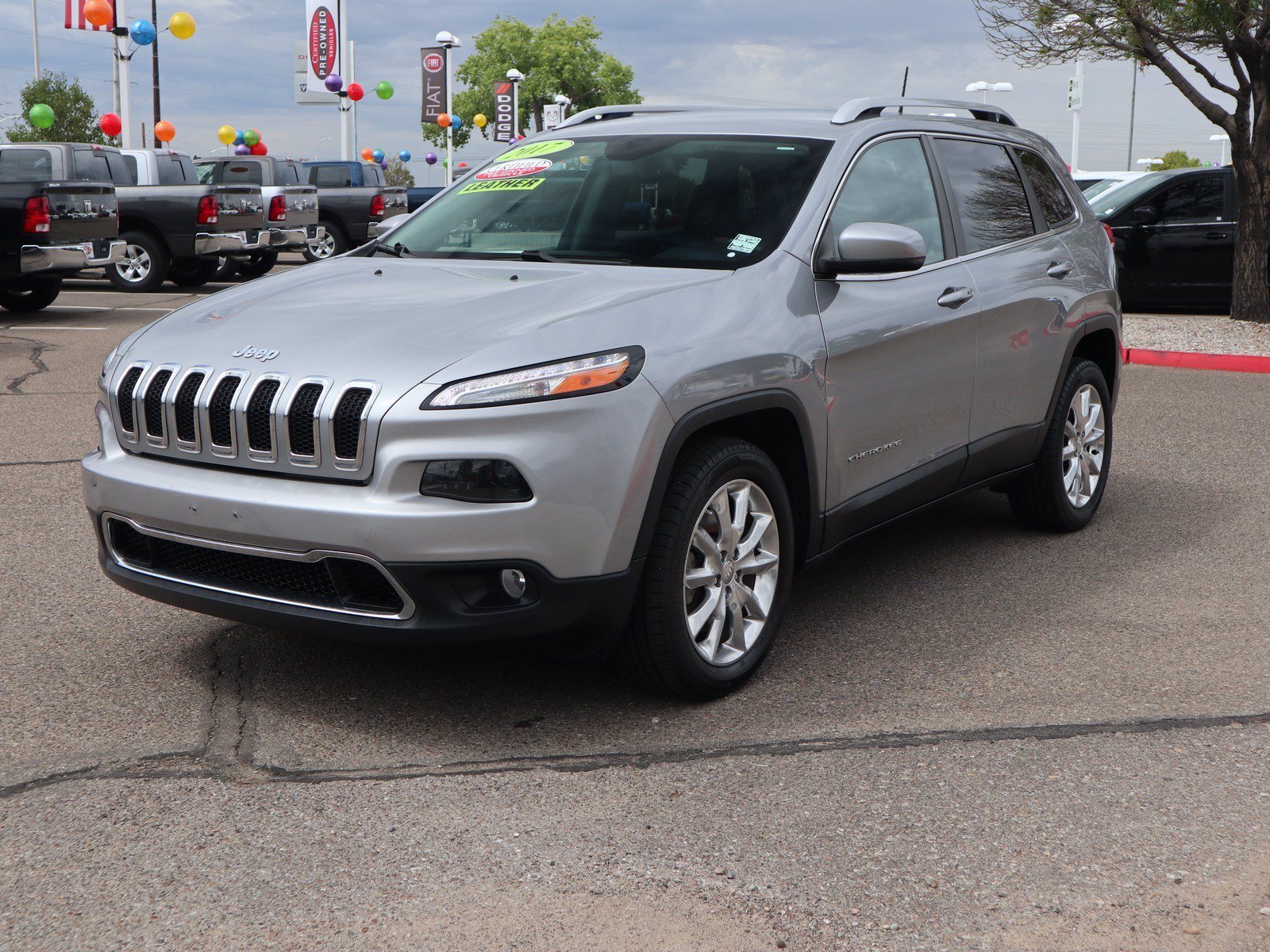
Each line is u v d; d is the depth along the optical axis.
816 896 2.67
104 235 13.95
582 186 4.49
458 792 3.14
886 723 3.59
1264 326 13.34
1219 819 3.02
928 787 3.18
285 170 21.83
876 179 4.44
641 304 3.53
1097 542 5.57
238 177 21.00
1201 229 14.32
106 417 3.71
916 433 4.47
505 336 3.31
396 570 3.13
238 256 20.55
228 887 2.70
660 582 3.44
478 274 4.00
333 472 3.22
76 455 7.02
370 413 3.16
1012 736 3.49
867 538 5.64
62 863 2.79
